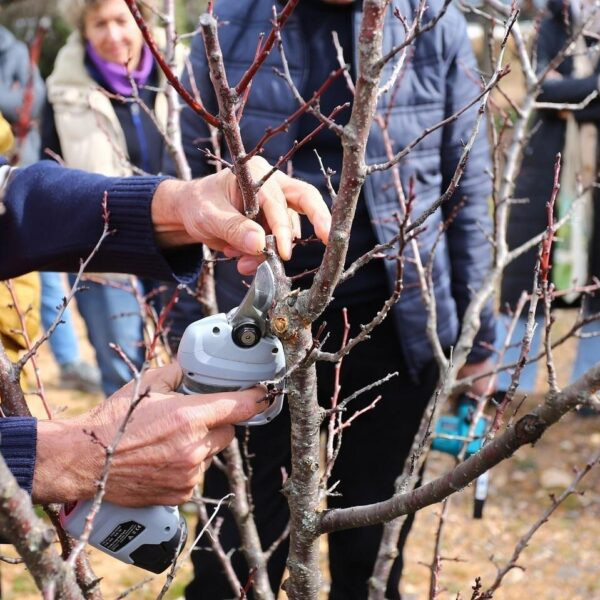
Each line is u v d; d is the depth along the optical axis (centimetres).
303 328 117
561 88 340
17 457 121
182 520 136
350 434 231
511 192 204
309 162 218
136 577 325
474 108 228
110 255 156
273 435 218
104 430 125
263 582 176
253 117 216
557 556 346
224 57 219
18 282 225
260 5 218
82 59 307
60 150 314
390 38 210
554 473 402
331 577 244
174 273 157
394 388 227
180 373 136
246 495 194
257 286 122
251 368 125
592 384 91
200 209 138
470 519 372
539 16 227
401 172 218
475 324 194
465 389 235
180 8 577
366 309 221
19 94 201
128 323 341
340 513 122
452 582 328
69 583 92
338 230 107
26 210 157
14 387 135
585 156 356
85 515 127
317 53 213
